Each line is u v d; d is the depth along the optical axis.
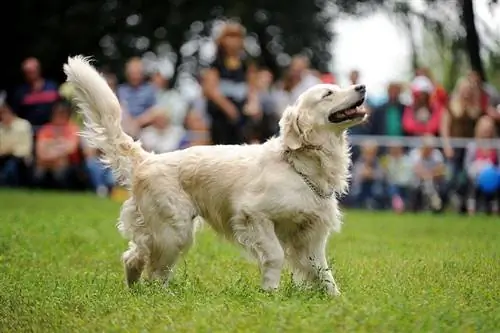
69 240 12.55
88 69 9.68
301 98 9.08
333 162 9.02
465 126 19.19
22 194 20.41
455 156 19.11
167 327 6.91
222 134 17.80
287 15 31.38
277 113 18.38
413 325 6.64
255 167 8.96
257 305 7.51
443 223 16.03
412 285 8.80
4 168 22.05
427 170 19.19
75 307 7.98
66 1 30.70
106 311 7.74
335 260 10.61
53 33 30.33
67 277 9.76
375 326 6.62
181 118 22.67
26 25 30.41
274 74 31.59
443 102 19.41
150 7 30.89
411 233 14.38
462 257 10.96
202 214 9.30
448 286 8.86
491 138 18.75
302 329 6.53
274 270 8.81
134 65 19.97
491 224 15.82
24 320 7.50
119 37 30.77
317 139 8.95
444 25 26.44
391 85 19.77
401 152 19.55
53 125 21.75
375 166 19.64
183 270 10.01
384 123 19.61
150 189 9.28
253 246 8.85
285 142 8.91
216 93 17.64
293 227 8.95
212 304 7.67
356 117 9.02
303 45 31.61
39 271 10.10
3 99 22.06
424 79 19.69
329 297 8.21
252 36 31.28
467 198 18.92
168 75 31.33
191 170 9.23
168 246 9.25
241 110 17.80
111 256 11.42
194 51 31.34
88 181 22.11
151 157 9.52
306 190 8.83
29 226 13.55
